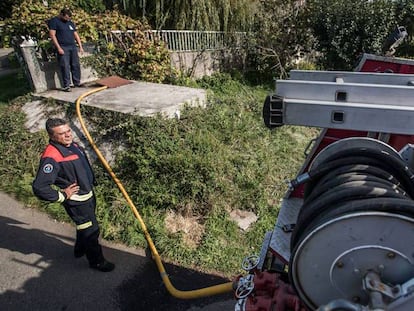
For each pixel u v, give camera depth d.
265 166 5.53
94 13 10.20
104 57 8.55
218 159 5.16
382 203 1.32
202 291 3.33
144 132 5.37
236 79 10.89
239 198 4.83
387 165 1.70
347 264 1.46
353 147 1.78
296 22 11.31
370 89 1.55
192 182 4.69
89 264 3.96
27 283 3.72
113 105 6.23
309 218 1.52
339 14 10.89
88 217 3.58
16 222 4.73
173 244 4.20
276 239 2.44
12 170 5.82
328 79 2.07
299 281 1.57
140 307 3.46
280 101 1.63
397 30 2.95
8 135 6.40
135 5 10.96
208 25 10.66
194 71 10.62
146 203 4.76
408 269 1.42
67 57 7.14
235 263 3.99
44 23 7.87
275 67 11.34
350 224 1.38
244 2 11.03
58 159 3.30
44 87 7.43
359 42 10.91
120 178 5.12
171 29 10.98
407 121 1.52
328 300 1.57
